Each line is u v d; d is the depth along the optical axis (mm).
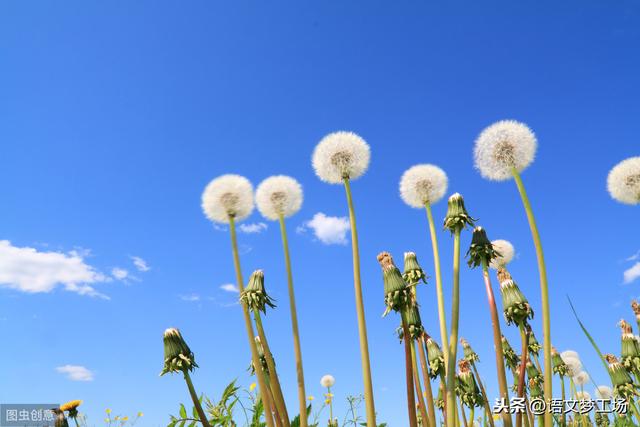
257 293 375
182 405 461
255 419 457
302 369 353
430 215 354
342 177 345
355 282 325
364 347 313
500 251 409
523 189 280
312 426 524
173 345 362
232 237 395
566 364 558
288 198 390
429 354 420
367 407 305
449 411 303
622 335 475
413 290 405
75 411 514
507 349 479
